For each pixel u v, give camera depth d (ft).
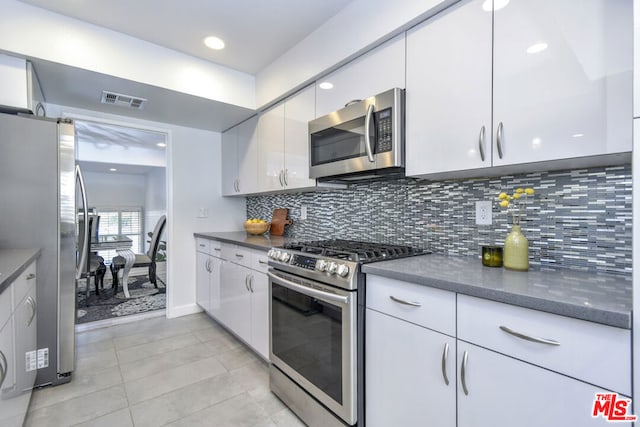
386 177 6.31
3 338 3.80
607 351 2.48
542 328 2.84
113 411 5.57
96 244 15.26
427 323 3.78
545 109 3.50
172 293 10.49
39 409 5.58
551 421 2.78
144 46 7.07
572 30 3.32
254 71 8.61
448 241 5.61
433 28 4.62
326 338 4.93
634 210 2.38
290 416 5.54
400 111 5.00
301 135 7.33
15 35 5.69
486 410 3.23
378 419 4.40
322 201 8.48
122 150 17.21
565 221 4.23
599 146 3.14
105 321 9.83
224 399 5.99
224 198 11.61
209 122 10.14
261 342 7.06
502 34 3.86
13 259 4.82
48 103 8.34
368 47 5.52
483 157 4.04
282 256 5.91
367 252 5.17
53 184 6.30
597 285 3.28
